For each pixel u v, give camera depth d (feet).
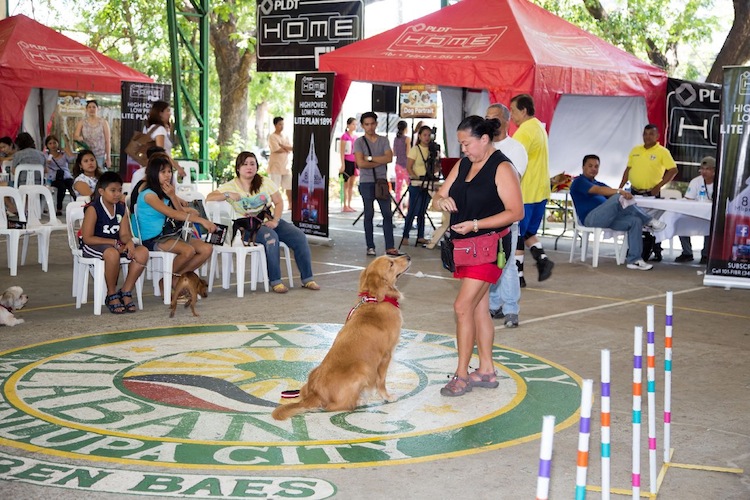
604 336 26.30
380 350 18.47
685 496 14.42
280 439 16.57
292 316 28.07
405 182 64.13
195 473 14.75
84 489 13.99
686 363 23.40
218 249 31.01
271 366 21.91
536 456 16.02
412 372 21.67
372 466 15.29
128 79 61.93
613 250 47.52
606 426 10.90
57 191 58.03
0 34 59.47
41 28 61.11
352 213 64.80
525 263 41.39
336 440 16.58
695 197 43.86
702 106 46.42
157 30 98.53
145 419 17.61
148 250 28.96
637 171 44.19
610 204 40.40
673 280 37.58
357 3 57.11
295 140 46.83
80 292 28.86
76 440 16.30
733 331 27.55
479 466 15.44
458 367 19.75
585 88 39.99
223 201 34.01
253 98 115.24
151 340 24.49
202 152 73.26
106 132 64.03
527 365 22.65
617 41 77.46
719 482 15.07
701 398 20.15
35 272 35.81
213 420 17.63
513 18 40.96
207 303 30.12
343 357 18.10
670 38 78.07
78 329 25.73
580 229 41.39
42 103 66.49
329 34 58.23
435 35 42.11
